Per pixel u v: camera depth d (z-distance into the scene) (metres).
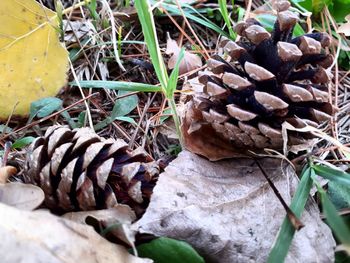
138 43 0.19
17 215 0.11
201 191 0.13
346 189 0.14
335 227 0.12
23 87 0.17
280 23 0.13
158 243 0.12
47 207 0.14
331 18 0.20
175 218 0.13
